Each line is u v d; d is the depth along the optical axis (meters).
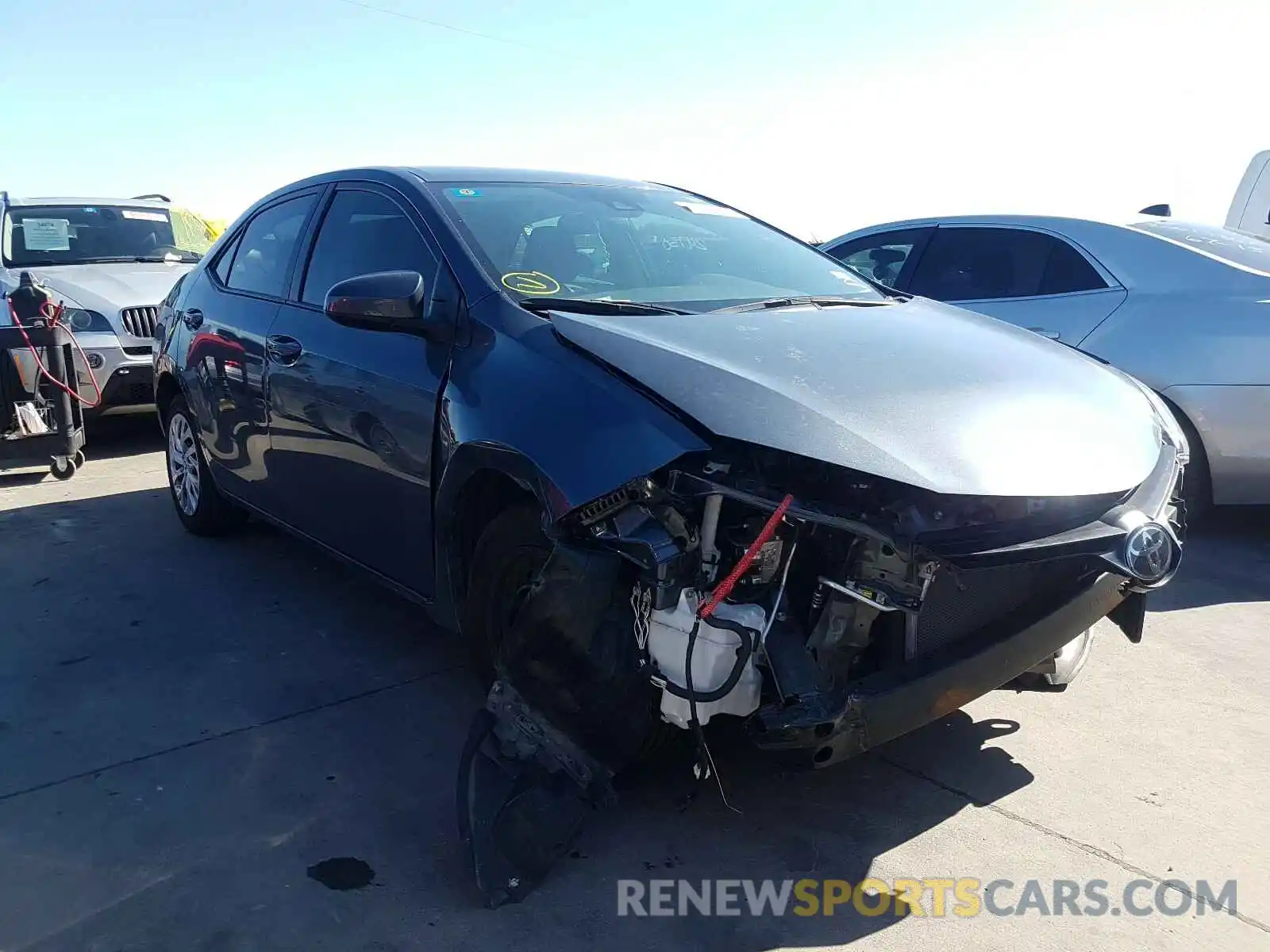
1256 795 3.11
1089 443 2.74
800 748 2.55
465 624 3.31
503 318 3.14
